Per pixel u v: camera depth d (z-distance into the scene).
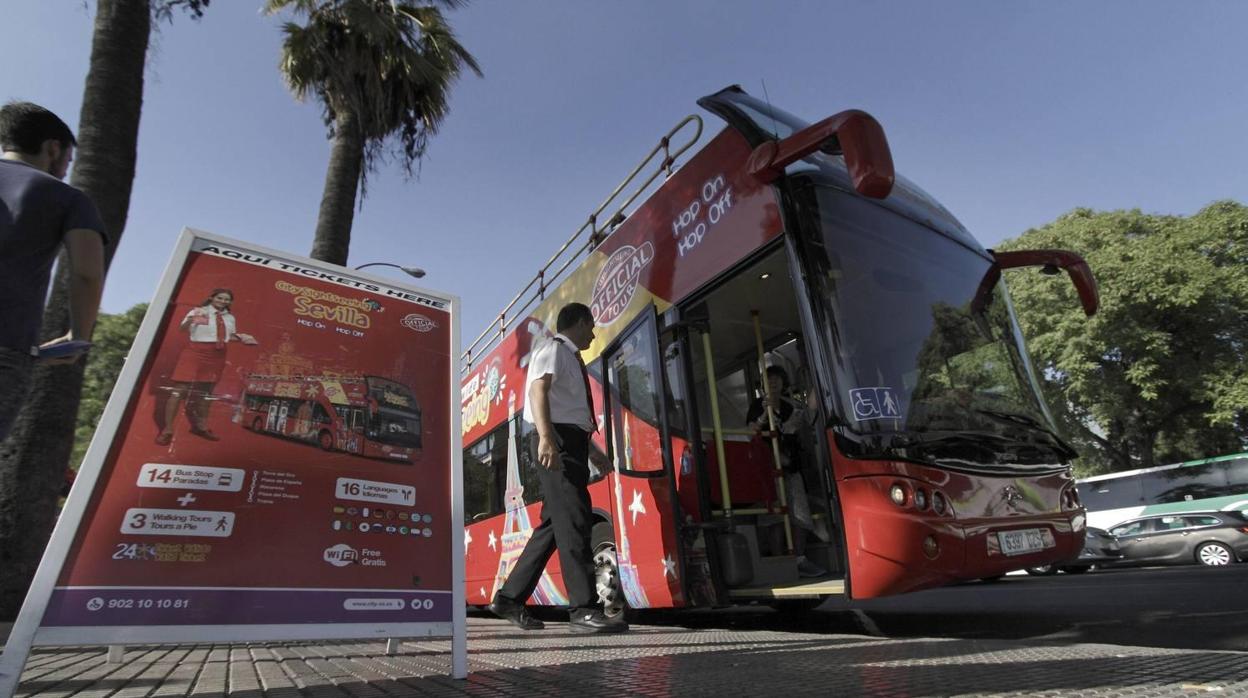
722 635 4.09
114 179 6.87
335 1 13.12
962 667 2.35
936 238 5.05
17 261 2.21
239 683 2.47
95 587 2.11
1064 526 4.36
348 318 2.97
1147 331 22.33
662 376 5.13
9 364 2.13
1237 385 21.34
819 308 4.10
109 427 2.31
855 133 3.72
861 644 3.26
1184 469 19.52
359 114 13.15
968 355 4.70
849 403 3.95
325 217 12.53
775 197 4.42
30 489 5.74
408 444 2.87
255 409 2.61
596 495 5.89
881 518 3.74
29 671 2.89
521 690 2.14
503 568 7.46
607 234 6.55
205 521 2.35
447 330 3.22
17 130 2.49
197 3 7.61
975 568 3.88
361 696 2.12
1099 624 4.80
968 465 4.09
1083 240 24.50
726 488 5.01
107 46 7.10
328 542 2.52
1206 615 5.02
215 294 2.72
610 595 5.77
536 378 4.27
